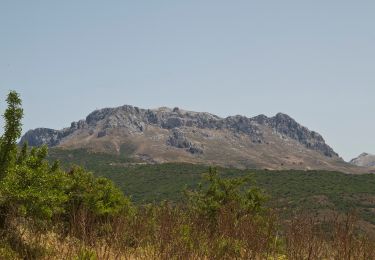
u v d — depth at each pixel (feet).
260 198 80.94
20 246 49.98
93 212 63.05
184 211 61.57
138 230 54.29
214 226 65.21
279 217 50.80
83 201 63.77
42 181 53.21
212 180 88.89
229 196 84.33
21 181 51.72
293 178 522.06
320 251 46.34
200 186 88.53
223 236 51.37
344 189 448.65
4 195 49.55
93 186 69.10
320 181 508.53
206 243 52.34
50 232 56.44
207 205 79.15
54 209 55.01
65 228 59.41
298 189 445.78
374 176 549.54
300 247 47.32
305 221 48.19
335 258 44.27
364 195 414.82
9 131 52.65
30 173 52.21
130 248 53.47
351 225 45.60
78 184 64.49
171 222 51.80
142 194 536.83
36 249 49.98
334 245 45.50
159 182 622.13
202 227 56.85
